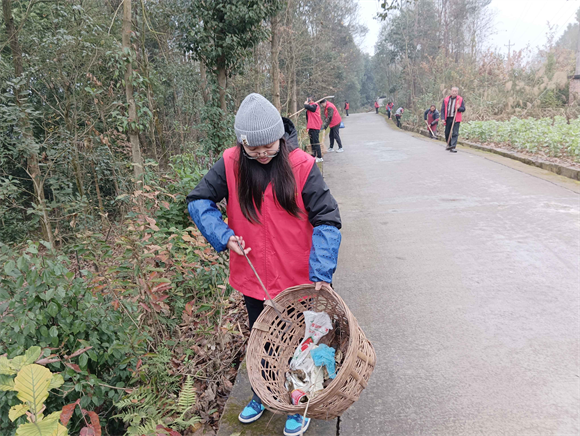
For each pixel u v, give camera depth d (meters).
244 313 3.85
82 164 12.08
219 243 2.03
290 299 2.12
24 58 10.19
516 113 15.38
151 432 2.09
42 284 2.31
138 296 2.74
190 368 3.00
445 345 2.91
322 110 12.66
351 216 6.02
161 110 16.03
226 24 9.40
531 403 2.34
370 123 30.92
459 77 19.86
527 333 2.97
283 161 1.98
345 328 2.15
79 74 10.80
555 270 3.84
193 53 10.04
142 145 14.86
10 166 11.59
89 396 2.42
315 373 2.00
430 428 2.22
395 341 3.01
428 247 4.64
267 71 16.20
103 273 2.82
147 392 2.42
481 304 3.39
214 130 9.99
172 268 3.31
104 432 2.75
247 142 1.88
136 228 3.03
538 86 15.57
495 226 5.07
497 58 17.86
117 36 12.41
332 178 8.74
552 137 8.46
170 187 4.18
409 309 3.41
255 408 2.35
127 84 6.75
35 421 1.51
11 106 8.37
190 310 3.03
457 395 2.44
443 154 10.71
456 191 6.83
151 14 12.09
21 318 2.23
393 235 5.11
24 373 1.55
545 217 5.21
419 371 2.67
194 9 9.16
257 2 9.16
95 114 11.48
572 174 7.03
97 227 7.21
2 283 2.40
